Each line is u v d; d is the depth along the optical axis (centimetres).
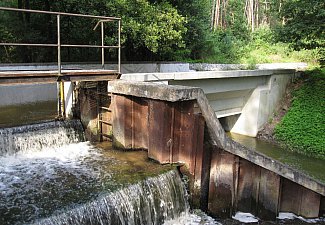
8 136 869
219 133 865
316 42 1689
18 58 1994
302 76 1984
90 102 1038
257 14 5606
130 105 938
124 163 855
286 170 905
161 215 772
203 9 2648
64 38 1905
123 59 2102
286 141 1568
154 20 1586
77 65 1474
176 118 848
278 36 1703
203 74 1322
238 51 3148
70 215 607
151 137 871
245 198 924
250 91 1692
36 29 1938
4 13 1888
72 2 1481
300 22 1595
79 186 712
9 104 1307
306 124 1609
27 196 664
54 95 1462
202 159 867
